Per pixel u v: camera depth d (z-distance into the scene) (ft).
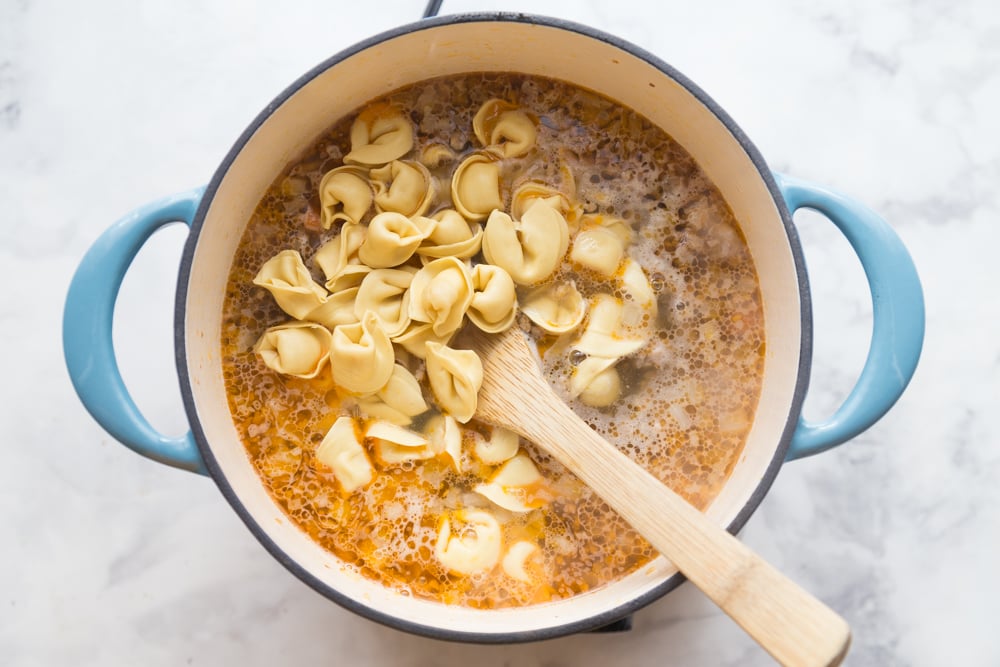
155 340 2.25
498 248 2.01
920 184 2.30
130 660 2.23
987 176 2.30
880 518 2.27
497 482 1.97
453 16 1.88
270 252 2.02
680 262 2.01
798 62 2.30
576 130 2.04
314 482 1.99
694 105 1.91
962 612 2.25
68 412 2.28
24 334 2.29
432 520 1.98
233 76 2.28
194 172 2.28
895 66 2.30
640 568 1.94
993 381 2.29
